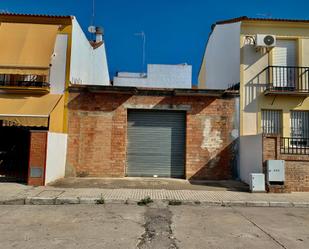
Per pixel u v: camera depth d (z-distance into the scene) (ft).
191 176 39.88
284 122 40.24
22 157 40.75
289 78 40.83
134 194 29.30
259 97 40.73
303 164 33.27
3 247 15.52
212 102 40.81
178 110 40.96
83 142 39.78
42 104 38.04
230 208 26.30
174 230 19.12
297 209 26.43
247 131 40.37
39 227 19.29
